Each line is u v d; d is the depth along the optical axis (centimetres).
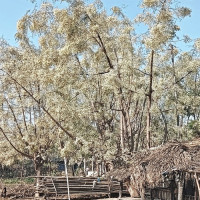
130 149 2292
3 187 2500
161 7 1928
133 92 2231
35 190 2470
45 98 2530
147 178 1595
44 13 2258
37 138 2800
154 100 2417
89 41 2198
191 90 2655
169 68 2461
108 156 2239
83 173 3119
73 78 2159
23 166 4122
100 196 2530
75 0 2077
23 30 2258
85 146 2234
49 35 2328
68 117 2308
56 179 2439
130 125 2328
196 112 2758
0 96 2702
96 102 2341
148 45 1873
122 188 2500
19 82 2600
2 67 2633
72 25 2028
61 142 2673
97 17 2109
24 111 2839
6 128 2917
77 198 2484
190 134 2369
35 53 2644
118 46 2280
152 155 1500
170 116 2766
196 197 1572
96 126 2431
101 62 2336
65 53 2042
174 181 1739
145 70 2348
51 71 2167
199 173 1369
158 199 1861
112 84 2034
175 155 1359
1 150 2956
